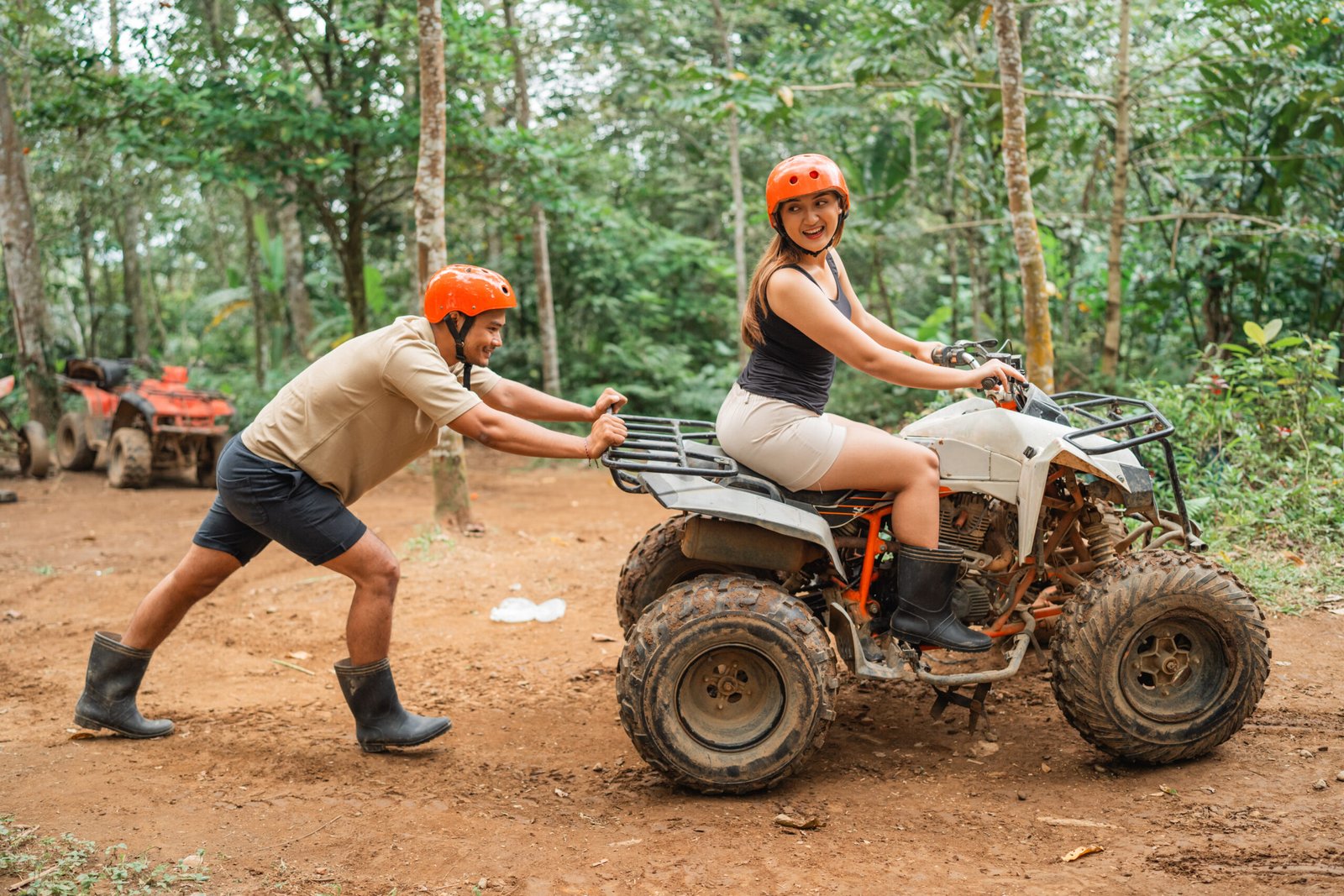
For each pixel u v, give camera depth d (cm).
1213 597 333
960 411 363
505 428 328
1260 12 823
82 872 273
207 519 373
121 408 1223
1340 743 347
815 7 1302
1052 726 383
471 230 1870
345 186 1409
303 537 351
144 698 436
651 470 317
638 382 1641
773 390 340
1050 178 1192
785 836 297
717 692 331
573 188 1380
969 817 307
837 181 326
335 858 286
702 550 339
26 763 358
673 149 1834
